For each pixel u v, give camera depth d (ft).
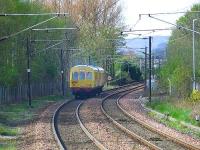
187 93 366.43
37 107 378.53
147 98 464.24
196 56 414.00
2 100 390.01
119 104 396.57
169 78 429.79
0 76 387.14
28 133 217.56
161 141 188.14
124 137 198.90
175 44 464.65
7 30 389.60
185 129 229.86
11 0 377.30
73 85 482.69
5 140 193.67
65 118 285.43
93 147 170.09
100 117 290.97
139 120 265.75
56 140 185.68
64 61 556.92
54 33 498.28
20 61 437.99
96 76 494.18
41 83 512.63
